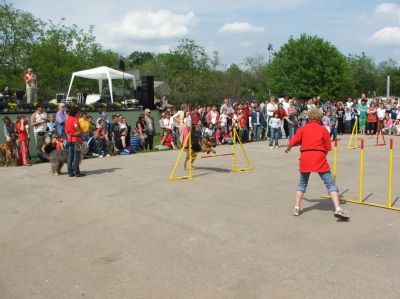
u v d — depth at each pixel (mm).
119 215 7914
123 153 16953
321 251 5840
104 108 20938
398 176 11406
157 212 8055
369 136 23516
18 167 13961
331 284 4805
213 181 10969
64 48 41188
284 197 9086
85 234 6867
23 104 17547
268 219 7438
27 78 18734
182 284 4902
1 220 7812
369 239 6305
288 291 4648
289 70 61281
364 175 11562
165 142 19016
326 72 59500
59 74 39750
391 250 5836
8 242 6590
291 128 21547
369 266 5293
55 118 16047
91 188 10391
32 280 5152
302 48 60500
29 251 6172
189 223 7301
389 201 8094
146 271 5305
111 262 5645
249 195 9320
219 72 46531
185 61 49750
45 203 9008
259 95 48969
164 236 6641
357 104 25531
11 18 38031
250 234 6641
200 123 19438
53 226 7363
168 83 50312
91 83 41750
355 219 7359
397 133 23891
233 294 4613
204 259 5645
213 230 6887
